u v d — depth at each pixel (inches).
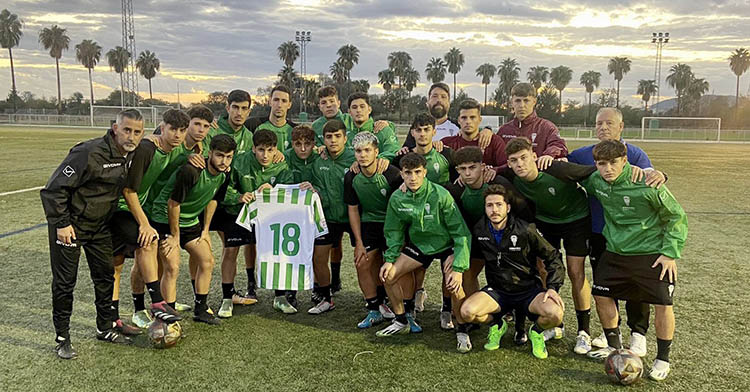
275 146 189.8
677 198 475.2
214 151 168.9
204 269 180.7
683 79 2972.4
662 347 143.7
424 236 169.8
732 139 1726.1
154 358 154.6
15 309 191.6
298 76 2886.3
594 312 199.0
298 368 148.4
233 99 208.1
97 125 1987.0
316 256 195.2
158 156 166.7
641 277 144.5
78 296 207.8
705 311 194.4
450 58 3223.4
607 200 148.0
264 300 210.7
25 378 141.5
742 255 275.1
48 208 143.7
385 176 181.3
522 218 159.0
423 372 146.7
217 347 163.0
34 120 2064.5
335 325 183.3
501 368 150.1
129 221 167.8
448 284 161.9
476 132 197.8
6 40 2824.8
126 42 2028.8
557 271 156.9
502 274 159.8
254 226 193.9
